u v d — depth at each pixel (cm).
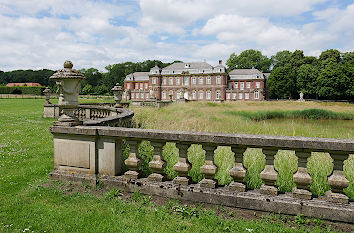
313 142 308
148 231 295
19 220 319
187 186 367
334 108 3125
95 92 9838
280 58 8131
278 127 1412
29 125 1323
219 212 337
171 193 371
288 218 317
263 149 339
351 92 5306
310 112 2508
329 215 307
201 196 357
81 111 1434
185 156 375
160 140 382
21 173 509
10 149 730
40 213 337
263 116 2320
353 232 286
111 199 374
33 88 7200
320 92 5609
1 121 1488
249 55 8569
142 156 561
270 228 294
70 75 414
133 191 392
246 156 538
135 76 8575
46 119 1656
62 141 432
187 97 7338
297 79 6153
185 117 1645
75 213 337
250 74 7162
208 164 363
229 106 3222
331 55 6469
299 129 1377
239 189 347
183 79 7412
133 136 387
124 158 542
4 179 471
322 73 5584
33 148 753
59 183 425
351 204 308
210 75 7106
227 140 341
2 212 338
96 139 411
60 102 425
